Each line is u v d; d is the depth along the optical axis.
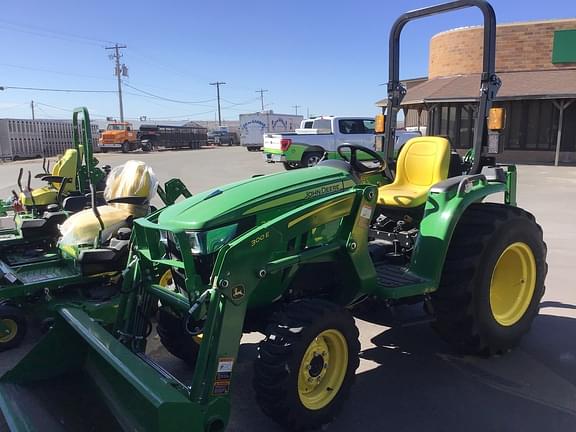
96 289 4.93
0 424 3.12
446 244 3.54
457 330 3.76
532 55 20.17
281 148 17.80
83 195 7.34
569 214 9.59
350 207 3.24
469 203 3.73
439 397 3.45
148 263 3.34
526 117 20.53
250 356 4.13
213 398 2.61
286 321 2.89
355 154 4.56
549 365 3.88
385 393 3.51
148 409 2.37
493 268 3.76
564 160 20.14
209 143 53.09
